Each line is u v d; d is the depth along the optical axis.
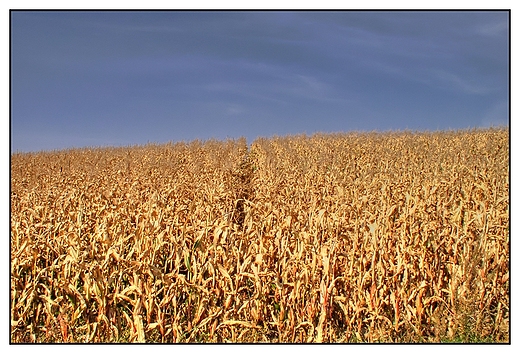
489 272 5.46
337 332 5.09
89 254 5.32
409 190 9.13
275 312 5.12
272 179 12.09
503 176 9.53
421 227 5.89
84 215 7.22
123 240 5.52
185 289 5.01
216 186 10.71
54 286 5.27
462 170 11.44
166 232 5.90
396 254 5.70
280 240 5.55
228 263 5.10
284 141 26.02
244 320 4.94
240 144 26.73
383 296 5.22
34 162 23.59
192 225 6.22
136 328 4.65
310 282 5.02
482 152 17.41
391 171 13.47
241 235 5.72
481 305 5.02
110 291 5.10
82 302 4.76
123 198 9.45
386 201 7.80
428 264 5.42
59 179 14.59
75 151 27.11
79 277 5.30
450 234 5.76
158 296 5.25
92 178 14.42
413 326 4.87
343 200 7.82
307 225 6.06
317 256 5.07
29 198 9.76
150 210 6.60
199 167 16.98
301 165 15.46
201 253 5.34
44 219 7.15
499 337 4.87
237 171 15.14
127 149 26.62
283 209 6.78
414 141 21.80
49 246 5.76
